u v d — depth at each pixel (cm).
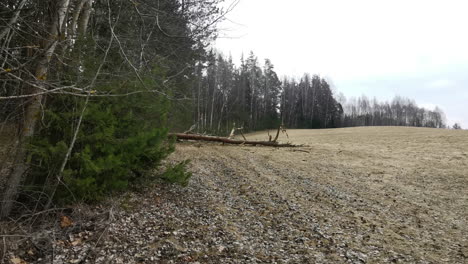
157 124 657
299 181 1005
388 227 633
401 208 777
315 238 549
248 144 1747
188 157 1186
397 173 1211
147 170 670
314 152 1673
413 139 2367
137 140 566
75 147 520
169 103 638
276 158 1390
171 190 737
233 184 900
